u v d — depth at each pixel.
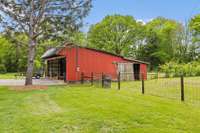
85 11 19.58
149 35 56.97
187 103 10.05
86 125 6.68
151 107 8.80
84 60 24.97
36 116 7.70
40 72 38.00
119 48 54.66
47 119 7.29
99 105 9.24
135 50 57.34
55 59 30.48
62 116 7.61
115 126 6.57
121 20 54.06
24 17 18.86
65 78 24.42
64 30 19.58
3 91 15.49
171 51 56.12
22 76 39.00
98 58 25.62
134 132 6.09
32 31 19.14
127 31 54.75
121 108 8.61
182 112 8.06
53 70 31.88
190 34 55.19
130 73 27.17
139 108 8.60
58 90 15.16
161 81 22.81
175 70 31.72
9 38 19.08
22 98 11.85
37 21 19.12
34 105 9.72
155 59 57.38
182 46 55.72
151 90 15.12
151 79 27.61
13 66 52.94
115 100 10.49
